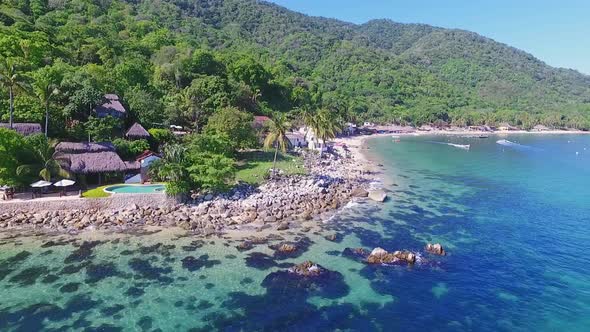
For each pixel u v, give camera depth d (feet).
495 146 557.33
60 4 540.93
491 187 273.13
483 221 195.31
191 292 118.01
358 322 106.73
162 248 146.92
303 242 157.48
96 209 176.04
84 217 167.94
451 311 114.21
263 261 139.13
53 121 227.81
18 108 221.05
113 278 124.16
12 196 172.04
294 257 143.23
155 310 108.78
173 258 139.13
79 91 245.86
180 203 189.98
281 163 294.87
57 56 337.72
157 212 179.01
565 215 209.05
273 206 197.57
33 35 338.75
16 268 127.75
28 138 188.24
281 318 107.04
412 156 416.67
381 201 222.89
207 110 361.30
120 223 167.53
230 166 205.98
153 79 415.03
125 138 249.34
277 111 522.06
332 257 144.77
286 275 129.39
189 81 443.73
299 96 616.80
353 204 213.46
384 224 184.65
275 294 118.42
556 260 151.23
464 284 130.00
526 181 297.94
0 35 299.58
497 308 116.78
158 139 257.14
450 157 420.36
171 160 201.57
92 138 233.76
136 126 251.60
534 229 185.47
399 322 107.65
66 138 227.81
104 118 244.63
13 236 150.92
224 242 154.51
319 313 110.01
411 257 143.54
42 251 140.46
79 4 572.10
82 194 180.96
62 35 407.44
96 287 118.62
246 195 207.31
